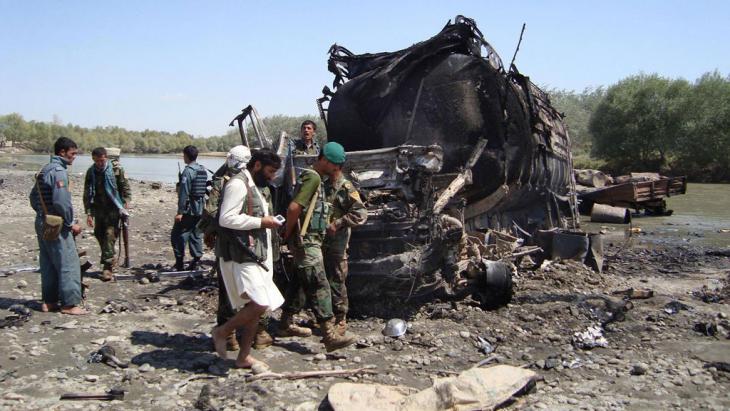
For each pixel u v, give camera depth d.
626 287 9.13
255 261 5.04
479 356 5.81
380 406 4.33
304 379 5.09
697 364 5.63
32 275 9.01
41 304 7.17
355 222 5.83
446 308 7.10
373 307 7.06
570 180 13.47
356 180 7.01
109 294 7.94
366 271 6.65
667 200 29.59
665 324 6.91
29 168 41.00
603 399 4.76
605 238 16.02
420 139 8.97
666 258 12.38
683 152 47.47
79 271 6.99
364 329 6.53
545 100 11.65
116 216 8.78
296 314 6.59
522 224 10.66
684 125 46.19
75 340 5.92
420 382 5.13
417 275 6.59
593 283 8.93
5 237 12.49
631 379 5.24
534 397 4.78
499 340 6.24
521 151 9.05
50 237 6.61
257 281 5.01
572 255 9.82
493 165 8.90
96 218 8.77
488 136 8.92
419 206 6.89
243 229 4.97
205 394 4.61
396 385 5.01
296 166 7.35
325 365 5.48
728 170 45.72
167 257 11.10
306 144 8.57
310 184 5.59
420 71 9.02
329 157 5.87
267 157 5.28
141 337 6.07
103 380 4.96
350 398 4.43
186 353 5.63
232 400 4.59
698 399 4.80
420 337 6.17
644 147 49.06
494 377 4.75
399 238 6.79
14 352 5.48
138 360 5.40
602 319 6.99
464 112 8.83
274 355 5.70
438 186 7.98
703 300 8.30
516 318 6.92
